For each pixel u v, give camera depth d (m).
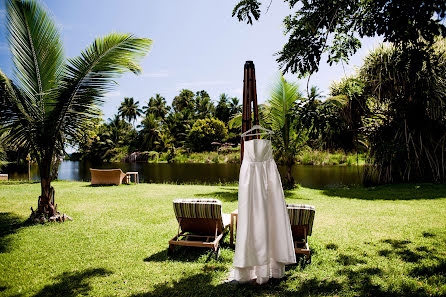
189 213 4.13
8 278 3.33
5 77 5.35
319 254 4.00
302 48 3.33
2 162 16.92
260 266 2.92
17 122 5.61
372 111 12.86
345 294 2.87
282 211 3.00
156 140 53.41
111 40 5.74
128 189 11.64
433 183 11.17
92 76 5.85
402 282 3.09
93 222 5.96
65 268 3.61
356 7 3.21
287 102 11.14
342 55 4.07
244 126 3.62
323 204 7.96
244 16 3.68
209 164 35.72
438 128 11.30
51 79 6.07
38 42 5.75
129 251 4.20
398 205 7.57
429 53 2.80
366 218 6.12
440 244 4.32
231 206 7.65
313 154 24.89
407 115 11.39
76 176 22.09
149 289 3.05
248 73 3.64
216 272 3.45
